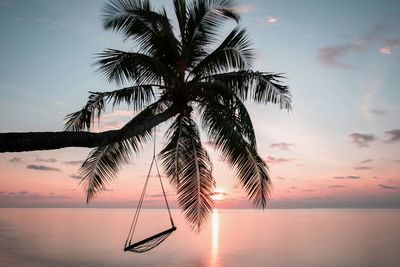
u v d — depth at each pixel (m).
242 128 7.75
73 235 163.75
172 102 8.57
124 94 8.18
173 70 9.24
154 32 8.98
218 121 7.83
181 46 9.34
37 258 80.12
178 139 9.78
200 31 9.64
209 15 9.55
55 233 174.75
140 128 6.74
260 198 8.82
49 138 4.55
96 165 9.77
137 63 7.78
